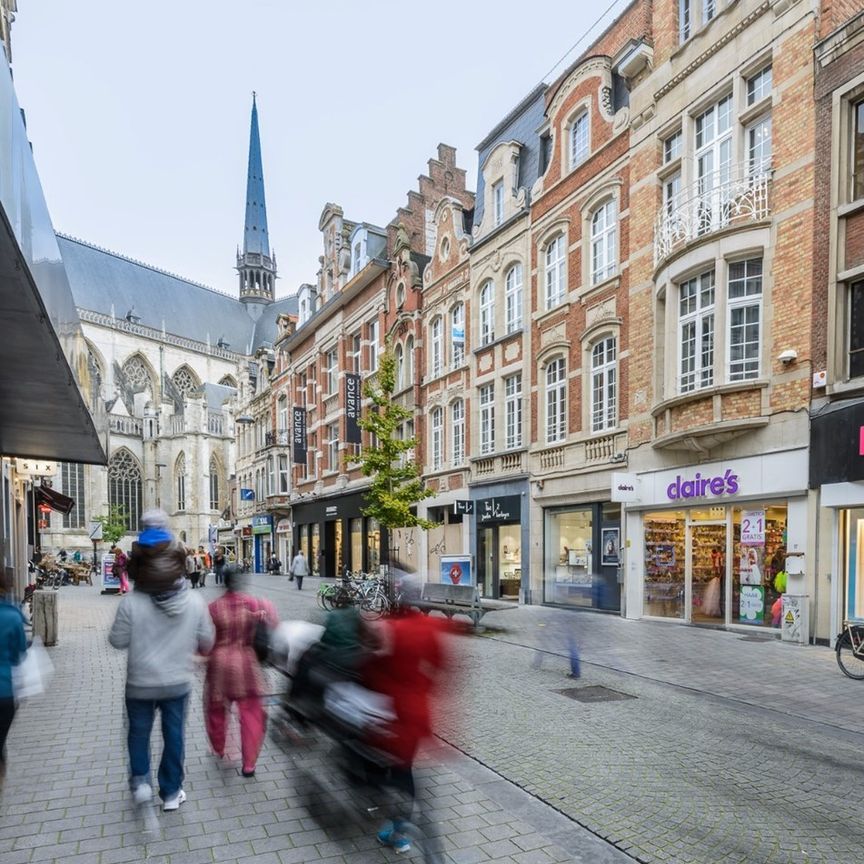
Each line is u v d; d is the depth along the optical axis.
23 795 4.48
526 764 5.14
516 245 19.20
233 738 5.79
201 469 63.38
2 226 3.81
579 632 8.62
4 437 11.28
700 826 4.06
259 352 44.25
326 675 4.59
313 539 34.38
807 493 10.77
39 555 25.23
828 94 10.95
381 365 19.58
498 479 19.14
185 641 4.11
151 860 3.59
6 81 3.80
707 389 12.14
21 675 4.28
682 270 12.94
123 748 5.50
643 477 14.21
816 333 10.88
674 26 14.13
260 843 3.78
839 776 4.90
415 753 3.82
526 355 18.45
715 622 12.57
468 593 12.57
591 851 3.73
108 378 66.44
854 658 8.24
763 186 11.97
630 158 15.13
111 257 75.00
